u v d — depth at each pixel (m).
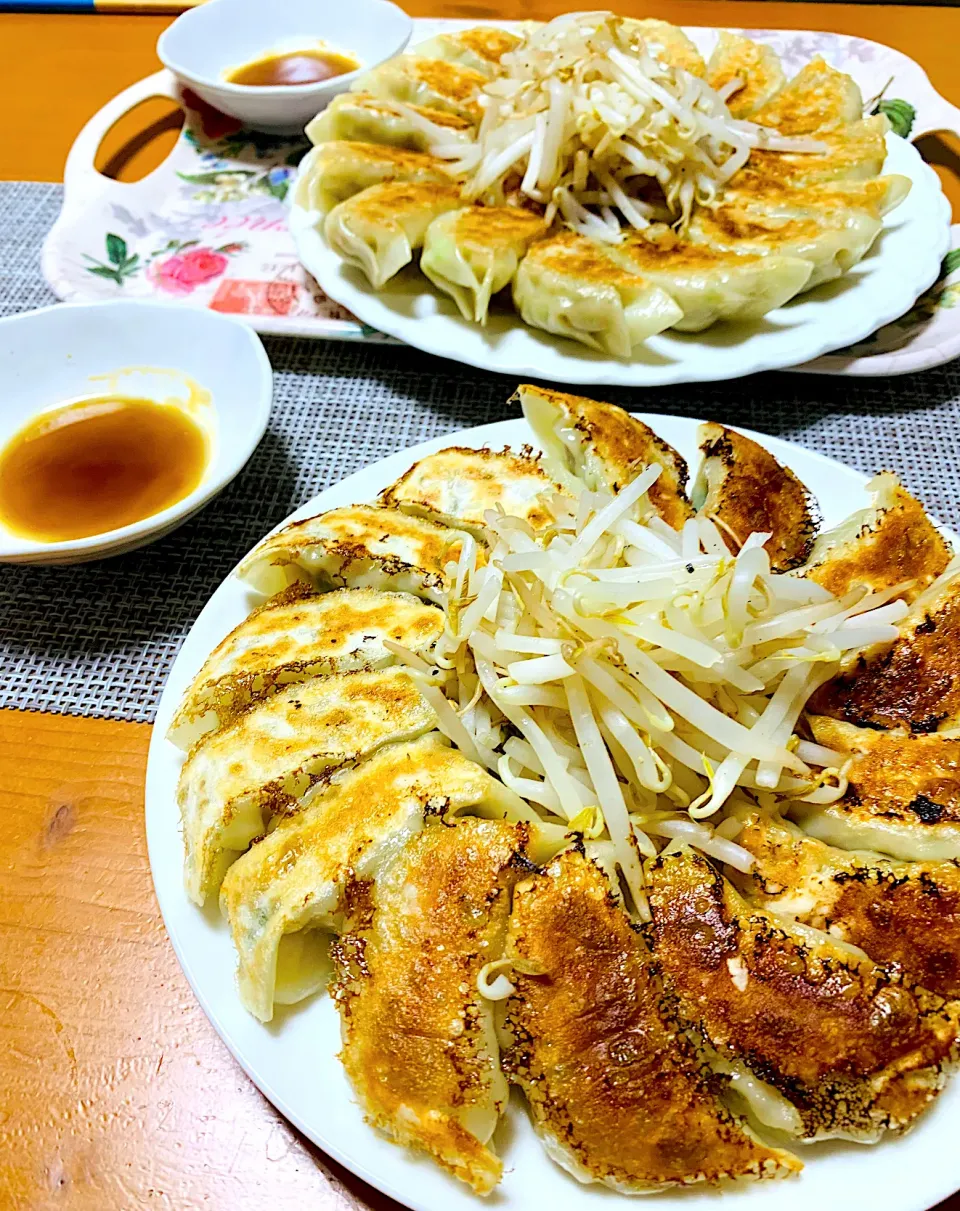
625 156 0.43
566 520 0.29
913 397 0.41
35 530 0.35
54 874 0.29
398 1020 0.22
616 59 0.45
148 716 0.32
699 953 0.22
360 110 0.49
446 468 0.32
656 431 0.35
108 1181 0.24
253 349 0.38
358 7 0.60
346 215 0.42
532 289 0.40
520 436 0.35
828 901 0.23
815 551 0.31
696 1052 0.21
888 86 0.54
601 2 0.65
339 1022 0.23
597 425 0.33
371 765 0.25
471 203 0.45
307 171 0.47
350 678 0.27
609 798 0.25
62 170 0.55
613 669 0.26
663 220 0.44
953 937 0.22
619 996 0.21
